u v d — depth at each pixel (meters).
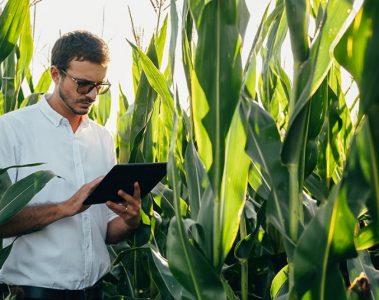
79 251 3.32
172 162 2.24
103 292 3.96
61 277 3.27
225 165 2.23
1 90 4.39
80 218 3.35
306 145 2.20
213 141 2.22
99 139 3.51
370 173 1.70
